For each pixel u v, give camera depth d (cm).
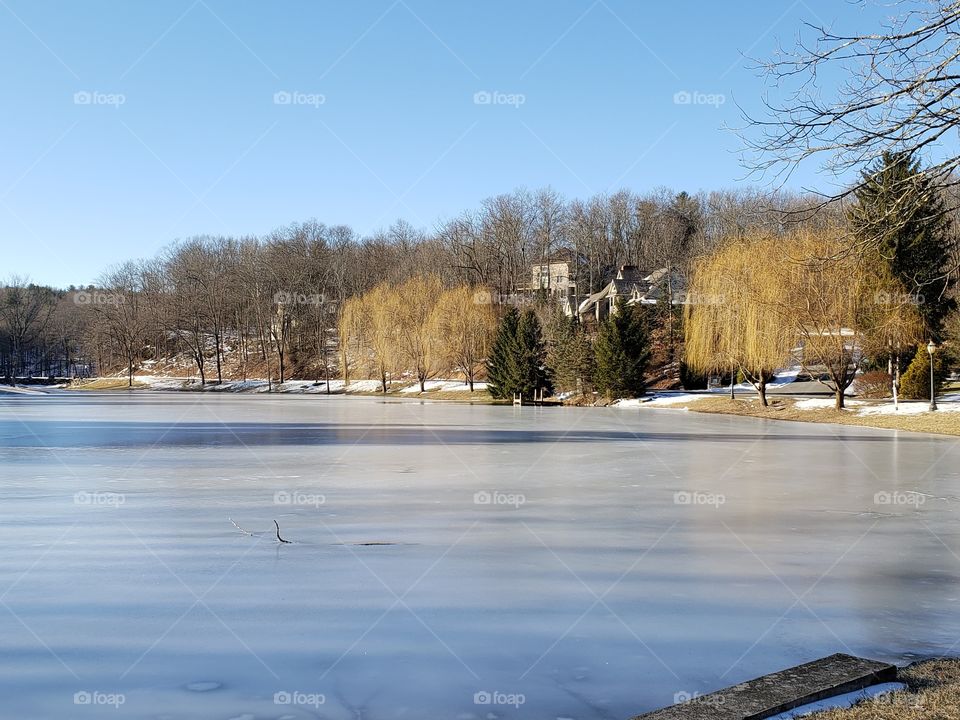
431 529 1120
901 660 606
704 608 744
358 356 7569
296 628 683
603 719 506
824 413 3641
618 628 685
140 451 2236
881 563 923
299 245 9525
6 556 950
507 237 8769
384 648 634
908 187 543
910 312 3284
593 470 1814
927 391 3809
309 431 3000
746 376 4294
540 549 992
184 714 511
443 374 7175
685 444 2483
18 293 10819
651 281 8281
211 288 9594
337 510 1273
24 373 11488
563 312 6569
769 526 1151
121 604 752
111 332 9762
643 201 9781
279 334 9312
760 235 4031
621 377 5128
